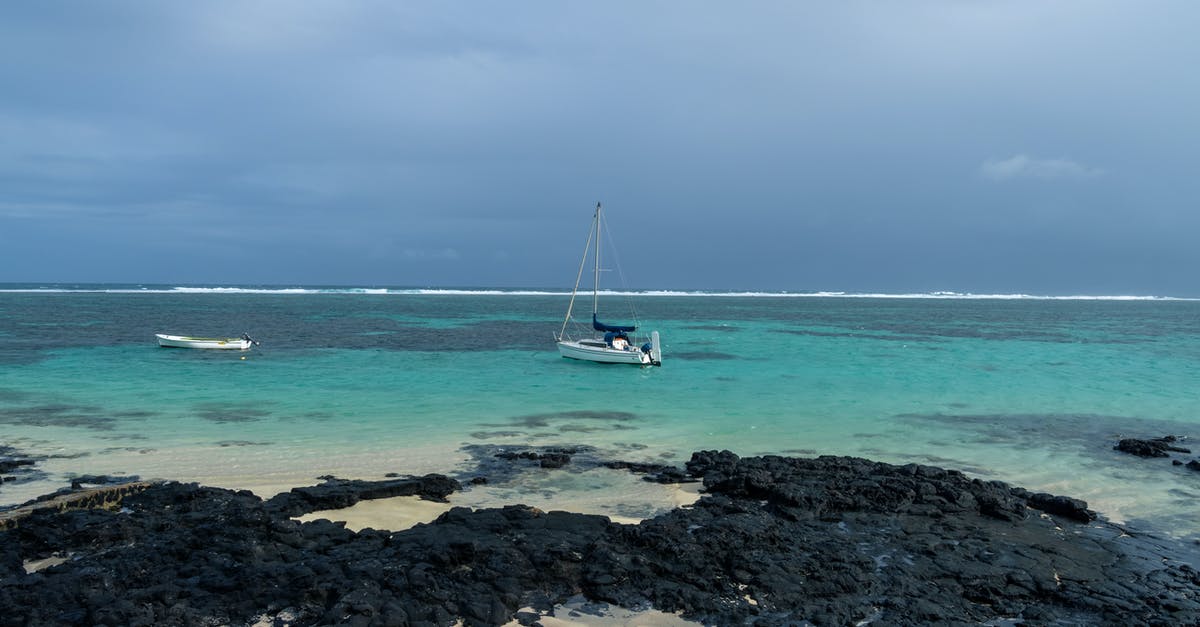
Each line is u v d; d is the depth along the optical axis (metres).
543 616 9.79
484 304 138.50
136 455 18.70
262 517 12.32
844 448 21.41
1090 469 19.23
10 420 23.06
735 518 13.37
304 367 37.59
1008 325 94.00
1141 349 57.50
